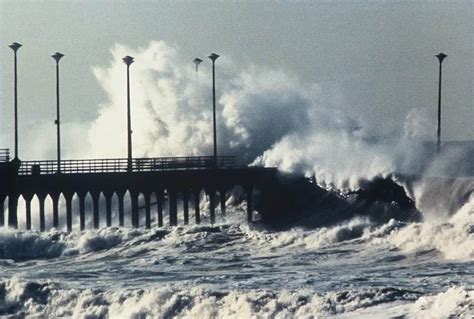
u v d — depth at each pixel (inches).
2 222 6466.5
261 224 6343.5
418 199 5925.2
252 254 5172.2
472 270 4375.0
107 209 6589.6
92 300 4170.8
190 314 3914.9
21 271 5137.8
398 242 4953.3
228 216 6688.0
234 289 4156.0
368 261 4763.8
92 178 6555.1
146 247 5644.7
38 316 4190.5
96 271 4926.2
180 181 6643.7
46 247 5905.5
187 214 6668.3
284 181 6599.4
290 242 5310.0
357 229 5206.7
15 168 6461.6
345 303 3809.1
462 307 3560.5
